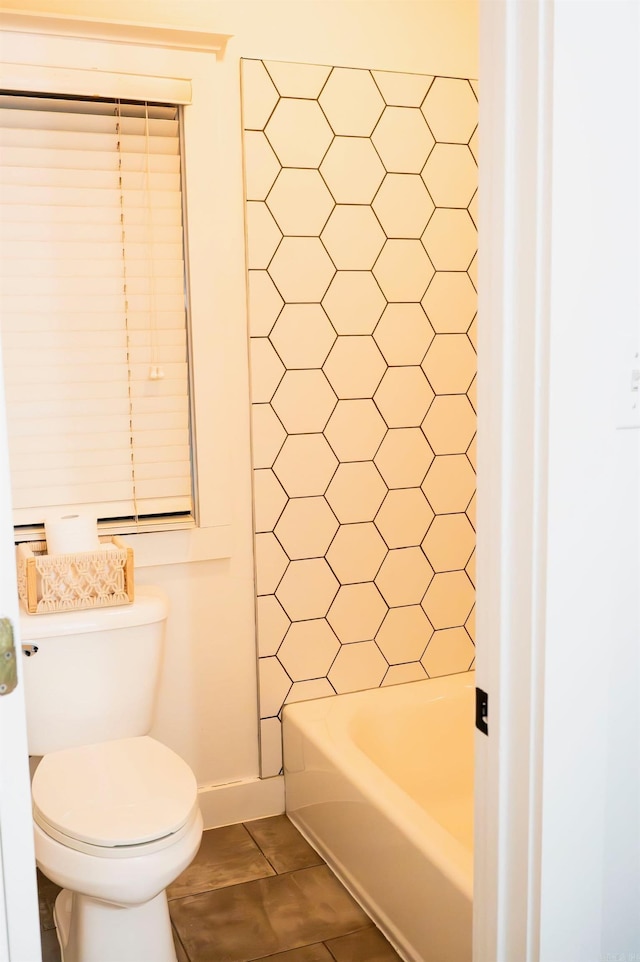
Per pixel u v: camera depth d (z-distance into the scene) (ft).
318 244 7.53
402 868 6.02
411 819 6.05
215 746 7.88
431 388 8.16
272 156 7.29
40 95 6.63
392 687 8.34
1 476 3.03
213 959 6.17
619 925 3.74
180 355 7.28
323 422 7.76
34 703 6.40
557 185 3.05
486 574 3.50
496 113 3.19
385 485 8.09
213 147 7.07
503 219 3.20
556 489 3.22
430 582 8.43
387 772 7.88
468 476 8.45
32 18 6.39
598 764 3.52
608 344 3.25
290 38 7.31
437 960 5.66
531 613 3.32
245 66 7.11
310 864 7.32
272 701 7.95
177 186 7.10
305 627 7.95
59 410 6.97
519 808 3.50
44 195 6.74
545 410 3.18
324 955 6.19
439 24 7.79
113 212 6.93
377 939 6.34
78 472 7.09
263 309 7.41
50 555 6.49
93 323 6.98
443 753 8.14
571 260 3.12
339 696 8.14
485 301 3.36
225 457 7.43
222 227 7.24
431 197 7.91
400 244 7.84
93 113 6.84
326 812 7.22
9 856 3.20
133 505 7.30
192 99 6.94
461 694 8.23
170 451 7.36
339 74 7.41
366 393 7.89
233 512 7.62
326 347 7.68
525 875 3.50
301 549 7.83
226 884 7.06
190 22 7.02
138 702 6.72
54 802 5.64
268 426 7.55
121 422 7.16
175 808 5.58
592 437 3.27
